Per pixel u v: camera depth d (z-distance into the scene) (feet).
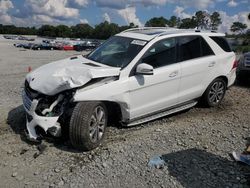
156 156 16.14
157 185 13.61
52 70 17.62
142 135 18.74
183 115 22.84
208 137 19.01
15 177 13.92
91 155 15.97
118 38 21.54
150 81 18.99
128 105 18.26
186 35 21.86
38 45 183.01
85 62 19.29
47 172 14.35
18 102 25.34
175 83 20.62
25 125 19.61
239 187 13.69
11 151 16.15
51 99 16.60
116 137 18.22
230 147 17.70
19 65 63.67
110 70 17.48
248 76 34.22
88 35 434.30
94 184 13.50
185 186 13.62
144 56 19.02
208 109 24.36
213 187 13.62
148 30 22.57
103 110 17.06
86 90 16.26
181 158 16.08
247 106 26.04
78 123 15.61
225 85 24.86
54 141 17.21
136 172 14.56
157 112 20.48
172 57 20.63
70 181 13.66
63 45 192.24
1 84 34.76
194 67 21.66
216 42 23.93
